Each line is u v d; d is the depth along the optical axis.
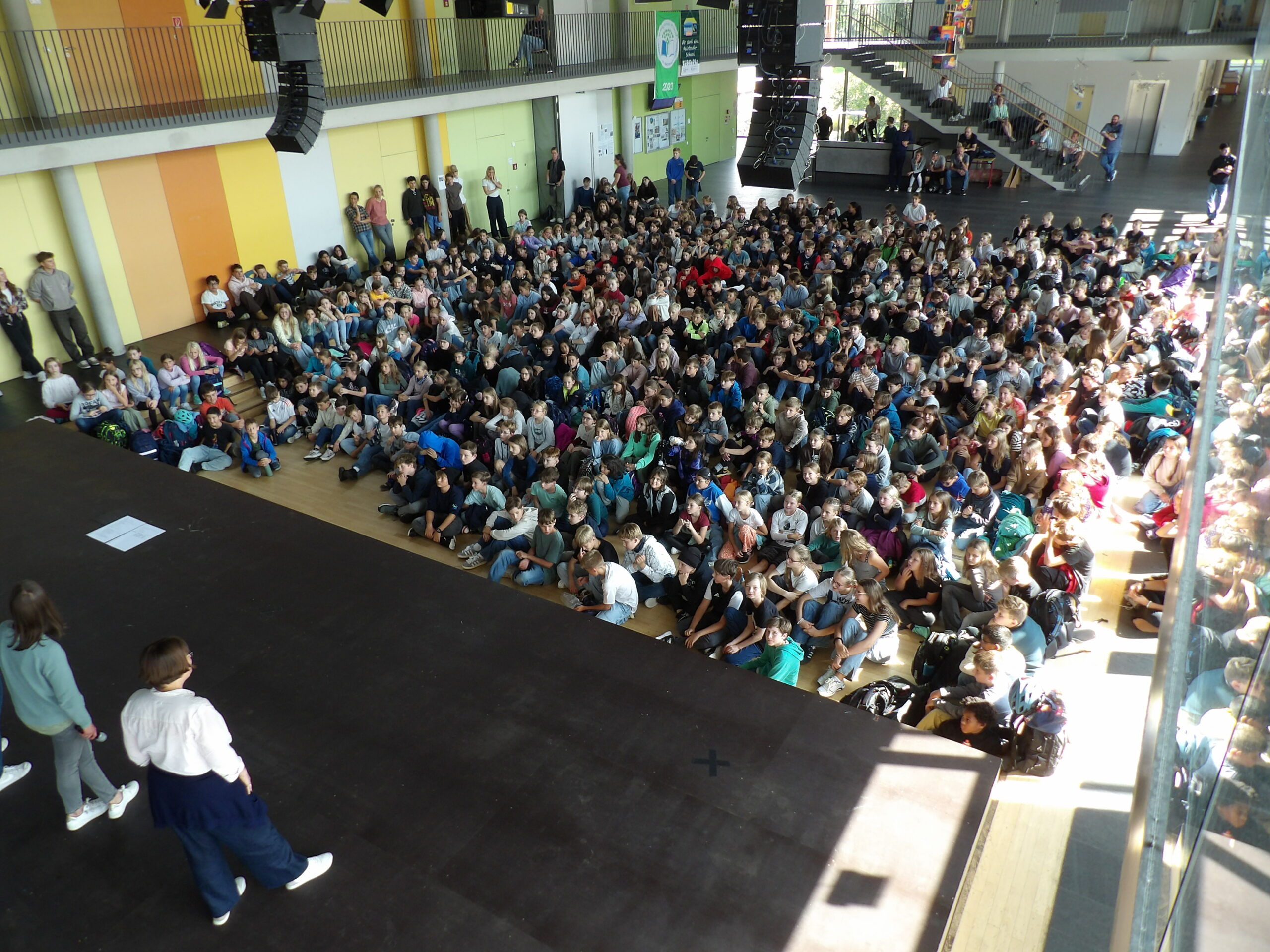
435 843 3.99
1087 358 10.15
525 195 19.78
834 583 6.27
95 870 3.87
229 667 5.08
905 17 22.33
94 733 3.79
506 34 18.33
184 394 10.28
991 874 4.64
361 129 15.67
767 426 8.75
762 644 6.06
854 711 4.76
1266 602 1.72
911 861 3.92
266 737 4.57
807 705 4.80
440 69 17.30
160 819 3.28
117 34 12.31
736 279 12.95
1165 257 13.78
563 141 19.70
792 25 5.12
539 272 14.41
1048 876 4.62
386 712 4.75
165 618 5.50
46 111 11.59
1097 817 4.97
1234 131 26.47
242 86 14.12
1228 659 1.98
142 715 3.13
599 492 7.88
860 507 7.41
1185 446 7.57
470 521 8.15
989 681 5.10
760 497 7.75
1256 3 18.11
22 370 11.41
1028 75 23.69
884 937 3.59
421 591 5.79
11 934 3.59
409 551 6.28
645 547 6.88
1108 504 7.97
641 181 22.78
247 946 3.54
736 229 15.06
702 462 8.24
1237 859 1.32
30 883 3.81
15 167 10.13
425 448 8.70
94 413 9.42
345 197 15.70
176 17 13.00
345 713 4.74
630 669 5.07
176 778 3.21
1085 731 5.57
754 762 4.43
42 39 11.48
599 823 4.09
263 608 5.60
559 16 19.17
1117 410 8.30
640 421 8.62
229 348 10.91
